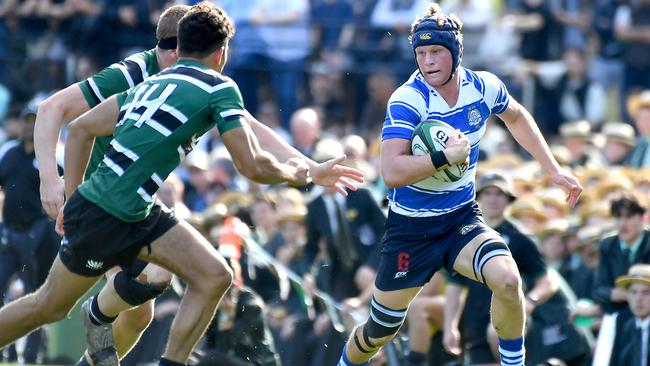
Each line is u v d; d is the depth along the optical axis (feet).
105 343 77.71
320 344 103.60
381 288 79.30
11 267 114.93
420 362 108.58
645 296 103.24
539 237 122.72
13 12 183.73
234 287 100.37
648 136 152.56
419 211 77.10
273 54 180.45
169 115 69.15
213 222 108.06
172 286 98.43
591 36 187.62
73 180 74.64
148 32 181.78
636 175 138.82
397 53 181.47
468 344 107.24
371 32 182.39
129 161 69.10
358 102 180.86
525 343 106.22
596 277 109.29
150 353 97.81
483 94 76.74
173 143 69.46
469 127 76.07
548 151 80.07
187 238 71.20
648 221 113.50
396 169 73.72
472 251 75.61
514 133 80.43
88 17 181.27
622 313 104.99
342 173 76.89
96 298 77.05
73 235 69.62
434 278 109.50
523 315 75.51
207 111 69.62
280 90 180.04
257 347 100.27
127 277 76.02
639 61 185.26
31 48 183.42
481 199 106.22
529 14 186.60
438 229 77.15
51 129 73.72
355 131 178.70
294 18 181.68
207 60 71.41
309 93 179.73
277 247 123.54
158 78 70.59
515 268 73.97
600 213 123.54
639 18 186.80
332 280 122.31
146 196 69.36
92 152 77.41
